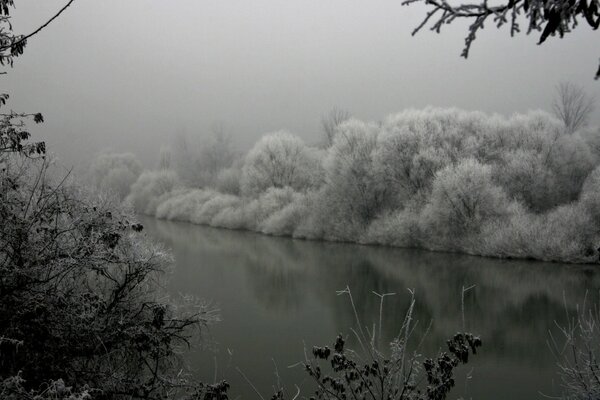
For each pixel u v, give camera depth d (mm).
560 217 23781
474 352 5105
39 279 6094
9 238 5977
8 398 4340
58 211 6598
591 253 21484
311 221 33875
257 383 10016
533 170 28328
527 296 17016
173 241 32688
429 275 20844
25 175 6742
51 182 7047
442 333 13586
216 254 27422
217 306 16328
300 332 13742
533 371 10766
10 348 5504
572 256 21906
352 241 31516
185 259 25812
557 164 30391
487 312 15484
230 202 44312
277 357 11594
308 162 43156
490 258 23922
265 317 15266
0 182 6156
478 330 13836
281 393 5980
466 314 15359
